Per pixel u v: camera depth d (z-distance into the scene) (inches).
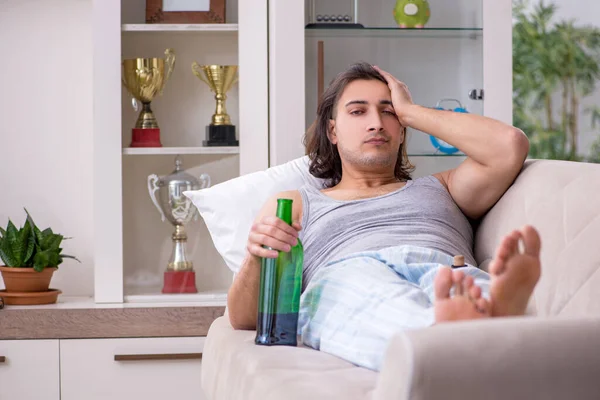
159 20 109.7
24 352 101.0
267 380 50.8
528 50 163.3
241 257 91.1
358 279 59.7
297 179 92.4
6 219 116.0
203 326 103.5
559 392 37.1
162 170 110.0
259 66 110.5
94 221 107.7
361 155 78.2
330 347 57.7
